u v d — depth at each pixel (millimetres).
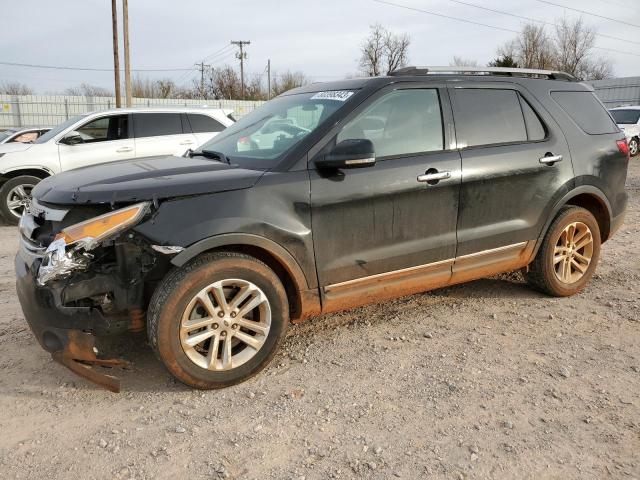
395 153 3738
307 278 3455
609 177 4789
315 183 3408
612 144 4848
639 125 19281
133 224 2980
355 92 3748
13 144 9117
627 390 3236
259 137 3893
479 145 4090
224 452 2699
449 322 4246
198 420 2973
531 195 4309
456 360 3627
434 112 3947
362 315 4383
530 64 52375
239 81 56469
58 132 9273
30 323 3072
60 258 2896
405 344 3871
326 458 2645
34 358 3676
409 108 3857
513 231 4258
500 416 2979
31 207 3365
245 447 2736
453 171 3875
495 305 4582
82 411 3068
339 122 3566
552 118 4527
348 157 3301
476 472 2537
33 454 2689
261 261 3359
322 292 3543
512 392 3221
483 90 4227
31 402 3158
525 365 3555
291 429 2883
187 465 2605
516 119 4340
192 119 10125
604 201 4789
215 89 56594
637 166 16297
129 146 9508
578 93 4855
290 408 3080
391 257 3725
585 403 3098
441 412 3021
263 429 2885
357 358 3666
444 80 4059
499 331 4078
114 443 2771
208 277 3100
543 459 2625
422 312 4441
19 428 2910
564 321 4250
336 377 3420
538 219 4391
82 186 3127
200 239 3064
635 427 2869
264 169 3420
